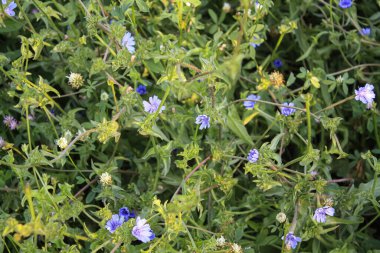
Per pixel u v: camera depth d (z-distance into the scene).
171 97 1.46
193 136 1.42
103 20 1.42
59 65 1.51
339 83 1.49
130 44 1.38
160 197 1.44
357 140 1.57
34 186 1.39
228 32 1.52
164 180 1.41
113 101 1.44
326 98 1.51
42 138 1.50
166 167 1.36
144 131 1.32
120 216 1.32
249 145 1.43
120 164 1.48
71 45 1.45
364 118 1.54
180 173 1.45
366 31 1.58
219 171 1.42
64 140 1.33
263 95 1.52
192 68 1.32
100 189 1.39
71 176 1.45
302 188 1.34
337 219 1.36
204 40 1.54
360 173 1.50
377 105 1.58
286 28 1.53
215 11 1.68
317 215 1.33
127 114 1.35
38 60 1.54
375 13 1.66
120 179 1.45
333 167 1.50
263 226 1.39
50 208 1.27
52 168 1.44
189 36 1.52
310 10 1.64
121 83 1.51
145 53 1.36
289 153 1.54
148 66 1.44
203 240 1.33
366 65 1.54
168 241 1.25
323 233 1.36
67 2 1.58
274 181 1.33
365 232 1.46
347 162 1.50
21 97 1.34
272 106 1.51
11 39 1.58
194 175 1.35
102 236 1.29
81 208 1.29
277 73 1.48
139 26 1.54
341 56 1.62
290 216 1.38
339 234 1.40
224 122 1.38
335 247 1.38
